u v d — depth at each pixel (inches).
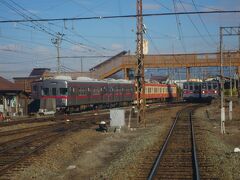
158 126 1249.4
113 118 1143.6
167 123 1380.4
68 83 1899.6
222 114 1138.0
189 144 860.6
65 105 1886.1
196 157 666.8
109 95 2337.6
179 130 1154.7
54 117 1688.0
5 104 1867.6
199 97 2942.9
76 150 824.3
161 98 3228.3
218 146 829.8
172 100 3646.7
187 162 649.0
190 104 2805.1
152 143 868.6
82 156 749.9
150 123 1390.3
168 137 957.8
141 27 1266.0
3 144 869.8
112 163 652.1
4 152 759.1
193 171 579.8
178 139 948.0
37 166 633.0
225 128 1245.1
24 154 738.2
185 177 542.6
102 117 1654.8
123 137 1018.7
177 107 2391.7
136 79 1305.4
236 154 717.9
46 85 1918.1
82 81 2039.9
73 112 1990.7
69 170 626.8
